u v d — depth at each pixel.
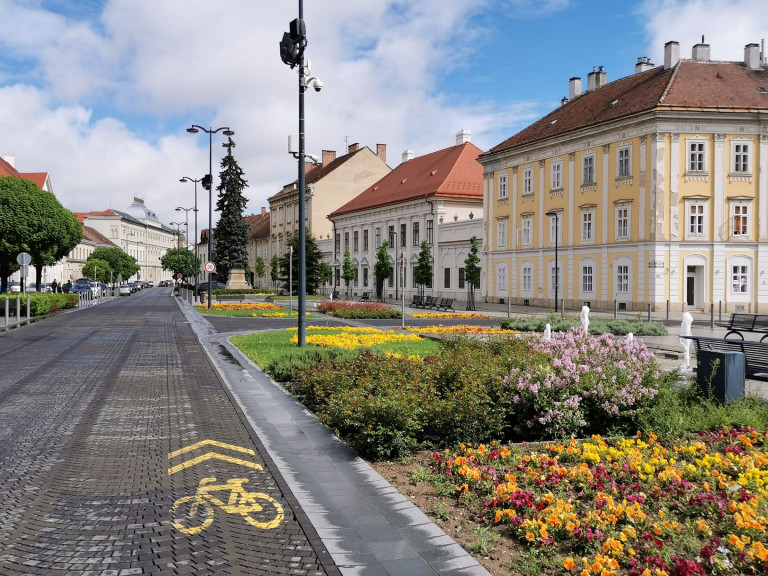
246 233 76.12
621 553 4.46
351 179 82.94
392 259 66.06
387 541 5.05
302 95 17.73
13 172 75.94
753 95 40.03
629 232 40.97
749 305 39.72
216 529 5.39
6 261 40.97
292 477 6.71
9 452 7.77
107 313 39.25
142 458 7.52
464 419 7.82
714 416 8.27
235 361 16.47
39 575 4.57
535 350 9.88
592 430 8.56
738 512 5.09
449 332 23.03
